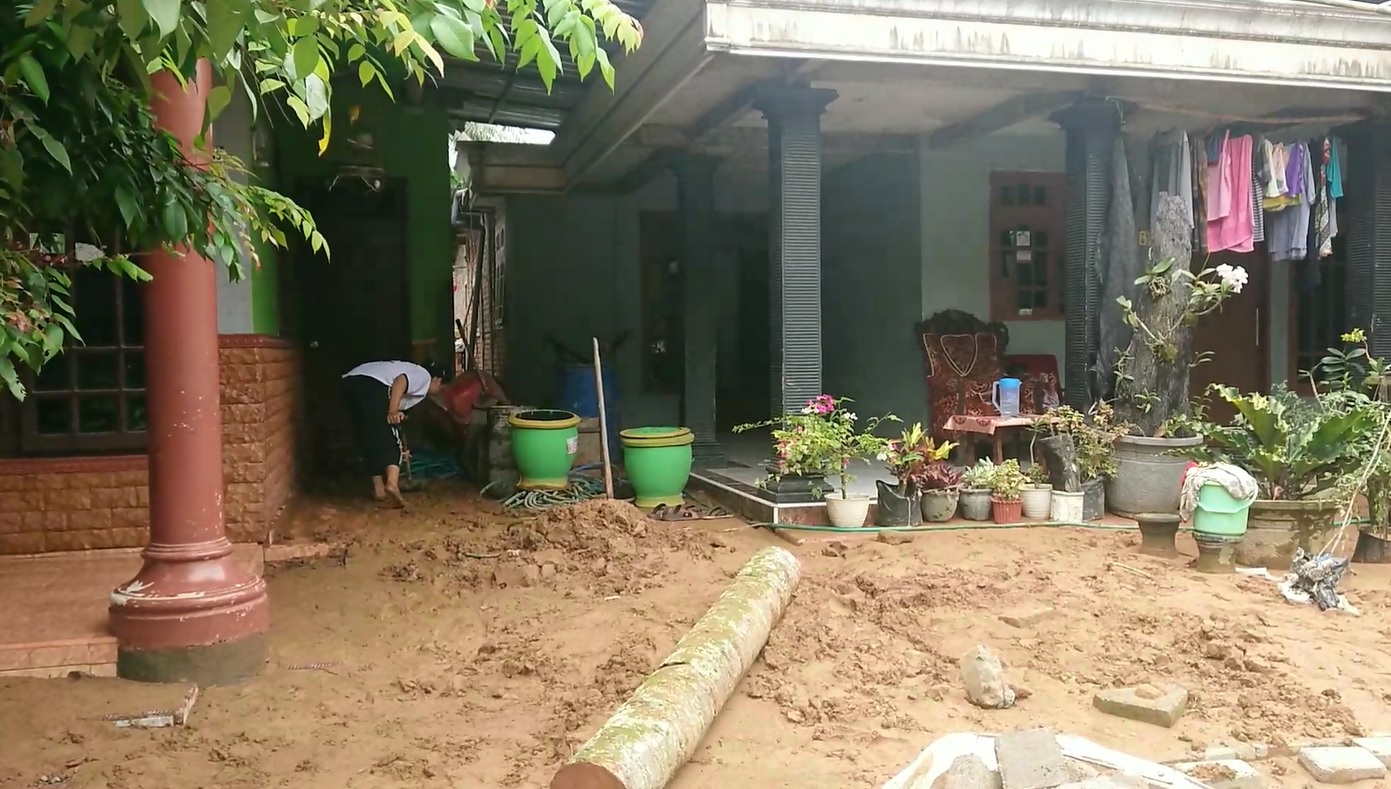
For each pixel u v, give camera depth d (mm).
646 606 5016
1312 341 10734
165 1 1607
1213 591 5324
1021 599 5094
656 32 6996
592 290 11922
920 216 9641
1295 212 8211
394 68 8531
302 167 9469
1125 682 4105
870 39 6531
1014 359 9688
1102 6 6973
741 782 3266
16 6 2180
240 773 3340
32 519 5676
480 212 13438
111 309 5816
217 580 4293
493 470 8523
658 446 7617
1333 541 5797
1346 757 3430
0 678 4047
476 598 5367
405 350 9836
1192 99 8234
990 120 8617
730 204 12539
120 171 2504
